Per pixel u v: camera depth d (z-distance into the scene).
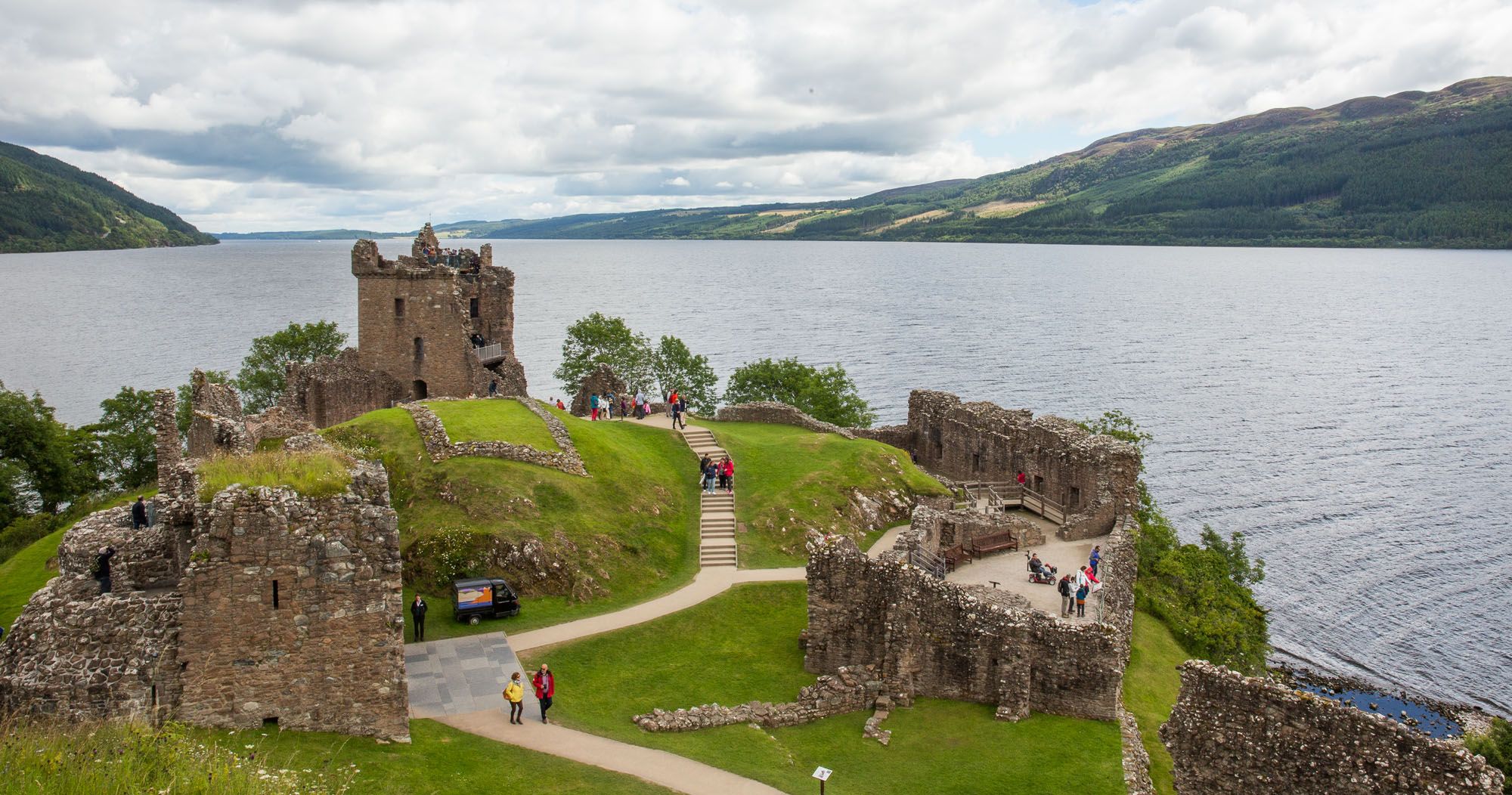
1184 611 52.28
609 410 73.38
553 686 36.00
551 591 45.09
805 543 52.09
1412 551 89.69
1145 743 37.19
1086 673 36.59
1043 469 58.41
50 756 20.20
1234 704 26.34
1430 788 23.02
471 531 45.91
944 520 50.03
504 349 81.62
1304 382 166.50
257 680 27.08
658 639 42.12
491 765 29.12
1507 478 111.81
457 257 82.75
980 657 37.84
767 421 71.31
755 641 43.22
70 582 29.55
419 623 39.69
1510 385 164.62
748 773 31.38
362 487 28.66
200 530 27.09
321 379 72.19
